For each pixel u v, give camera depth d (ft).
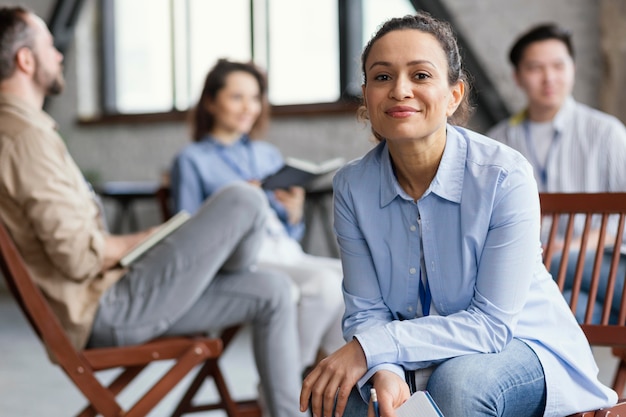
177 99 20.30
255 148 11.90
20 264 7.16
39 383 12.42
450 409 4.69
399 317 5.56
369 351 5.00
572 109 10.55
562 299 5.53
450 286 5.29
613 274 6.41
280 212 11.43
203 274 7.83
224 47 19.62
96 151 21.06
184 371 7.57
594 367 5.41
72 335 7.57
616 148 10.19
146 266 7.80
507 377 4.92
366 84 5.27
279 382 8.17
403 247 5.38
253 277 8.23
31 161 7.48
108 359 7.48
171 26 20.27
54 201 7.43
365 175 5.49
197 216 7.97
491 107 16.47
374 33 5.31
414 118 5.04
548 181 10.41
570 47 10.57
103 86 21.18
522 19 16.34
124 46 21.02
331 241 17.90
